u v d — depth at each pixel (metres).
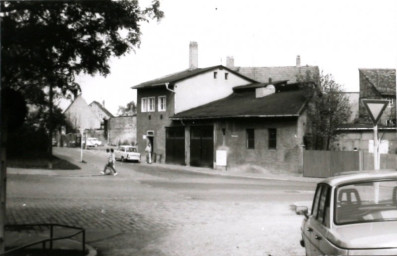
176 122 48.62
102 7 9.04
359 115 54.50
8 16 7.68
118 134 80.19
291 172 37.88
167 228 13.68
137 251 10.57
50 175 31.81
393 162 34.09
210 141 44.03
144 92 53.91
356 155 35.06
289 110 37.78
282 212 17.20
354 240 5.48
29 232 12.45
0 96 7.79
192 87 50.44
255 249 10.73
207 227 13.88
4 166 7.85
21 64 7.97
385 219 6.17
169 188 26.14
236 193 24.00
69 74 9.88
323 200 6.97
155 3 9.66
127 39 9.93
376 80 53.81
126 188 25.59
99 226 13.84
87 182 28.25
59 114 34.78
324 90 38.44
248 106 42.91
